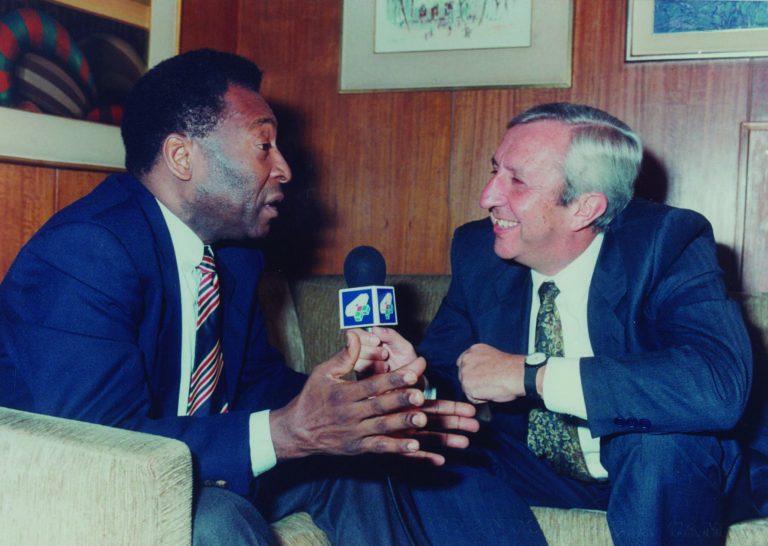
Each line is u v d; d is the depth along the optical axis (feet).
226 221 4.53
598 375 4.01
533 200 4.51
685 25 7.48
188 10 7.91
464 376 4.40
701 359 3.94
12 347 3.85
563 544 4.61
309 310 7.42
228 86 4.42
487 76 8.12
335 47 8.64
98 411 3.63
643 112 7.66
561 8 7.86
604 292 4.53
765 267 7.40
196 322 4.50
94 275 3.78
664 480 3.96
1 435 3.40
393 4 8.40
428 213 8.37
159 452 3.10
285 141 8.80
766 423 4.90
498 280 5.20
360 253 4.64
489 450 5.14
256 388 5.16
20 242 5.84
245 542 3.31
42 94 5.93
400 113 8.43
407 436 4.02
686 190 7.57
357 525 4.12
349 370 3.50
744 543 4.29
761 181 7.37
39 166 5.97
